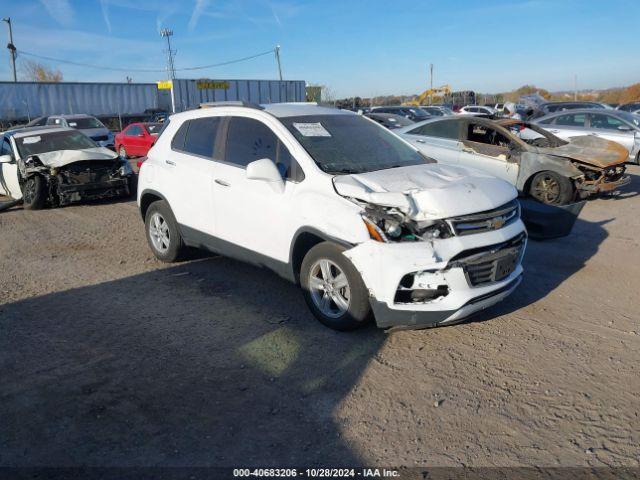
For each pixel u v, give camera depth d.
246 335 4.36
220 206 5.19
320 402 3.42
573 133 14.05
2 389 3.58
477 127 9.66
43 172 9.85
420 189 4.04
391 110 28.08
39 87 34.19
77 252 7.00
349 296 4.11
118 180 10.39
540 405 3.37
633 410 3.30
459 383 3.62
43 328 4.54
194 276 5.82
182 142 5.86
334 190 4.20
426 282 3.82
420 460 2.89
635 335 4.30
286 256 4.61
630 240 7.11
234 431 3.14
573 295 5.17
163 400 3.45
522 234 4.33
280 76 56.56
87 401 3.44
